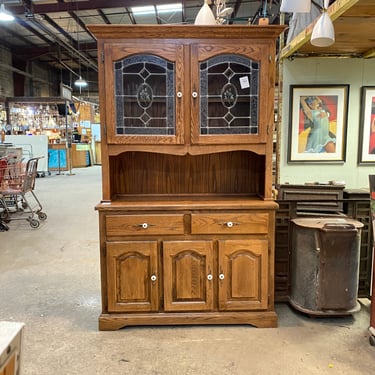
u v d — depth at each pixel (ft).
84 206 21.81
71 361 6.75
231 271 7.85
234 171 9.18
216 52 7.49
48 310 8.86
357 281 8.24
